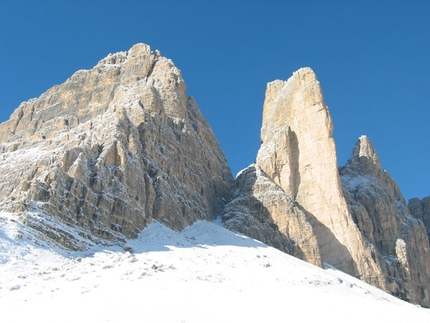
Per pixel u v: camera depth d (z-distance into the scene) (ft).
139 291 106.93
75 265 130.52
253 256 194.70
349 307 116.98
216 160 334.65
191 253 173.78
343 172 416.67
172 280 121.39
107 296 101.55
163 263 147.43
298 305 109.91
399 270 333.42
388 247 351.05
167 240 189.78
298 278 162.81
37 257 130.00
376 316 111.14
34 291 104.63
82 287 108.47
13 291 104.63
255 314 96.89
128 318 87.35
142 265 135.03
